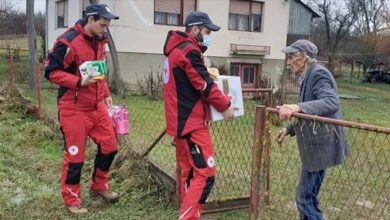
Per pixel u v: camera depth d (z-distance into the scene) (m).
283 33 19.53
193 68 3.30
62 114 4.05
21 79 12.81
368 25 34.56
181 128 3.42
